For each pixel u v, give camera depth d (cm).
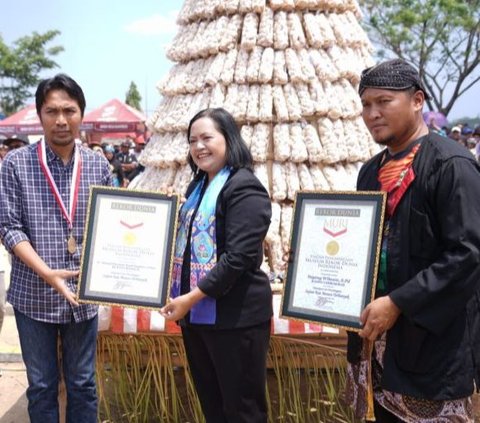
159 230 299
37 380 307
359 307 248
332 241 260
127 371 416
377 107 243
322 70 436
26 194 298
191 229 294
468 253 220
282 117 425
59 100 293
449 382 235
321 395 442
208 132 287
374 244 246
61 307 305
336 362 405
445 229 228
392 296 231
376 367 261
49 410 311
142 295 295
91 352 323
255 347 289
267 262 425
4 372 537
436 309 228
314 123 445
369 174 269
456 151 232
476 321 241
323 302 259
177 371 470
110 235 299
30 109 2150
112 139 2542
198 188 304
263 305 290
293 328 373
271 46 439
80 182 312
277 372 409
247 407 293
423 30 2550
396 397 253
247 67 438
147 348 406
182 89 464
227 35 445
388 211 247
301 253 269
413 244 238
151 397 440
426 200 235
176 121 455
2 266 462
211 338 287
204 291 272
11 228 296
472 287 225
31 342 306
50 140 300
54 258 302
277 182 425
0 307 464
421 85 247
